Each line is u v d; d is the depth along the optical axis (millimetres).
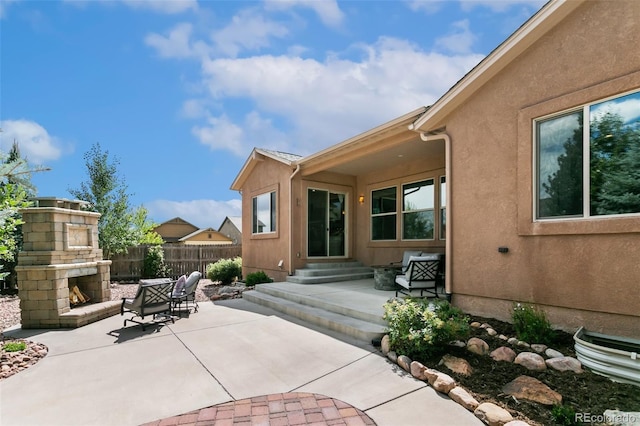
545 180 4867
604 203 4273
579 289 4441
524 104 5070
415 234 9734
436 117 6230
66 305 6531
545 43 4848
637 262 3982
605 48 4273
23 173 6348
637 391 3299
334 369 4246
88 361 4621
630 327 4031
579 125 4531
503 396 3385
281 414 3291
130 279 14500
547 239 4785
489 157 5512
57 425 3150
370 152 8242
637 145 4035
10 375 4203
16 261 11125
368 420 3168
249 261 13047
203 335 5680
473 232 5719
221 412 3340
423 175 9422
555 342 4375
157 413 3332
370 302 6684
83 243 7324
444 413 3229
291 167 10445
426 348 4266
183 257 15586
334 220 11477
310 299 7121
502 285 5293
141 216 16797
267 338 5453
